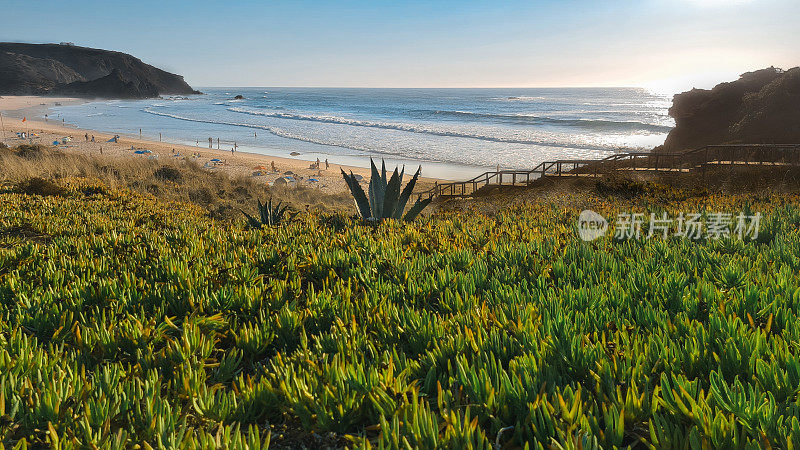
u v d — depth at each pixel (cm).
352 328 274
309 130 7581
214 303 344
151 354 256
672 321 287
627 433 182
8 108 14012
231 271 423
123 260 492
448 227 681
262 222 848
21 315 309
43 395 202
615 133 6500
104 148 5025
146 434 187
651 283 340
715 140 3212
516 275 410
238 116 11000
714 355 212
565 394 191
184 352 260
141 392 210
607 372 206
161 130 7912
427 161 4566
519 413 190
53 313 314
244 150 5622
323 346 264
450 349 246
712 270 392
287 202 1827
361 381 211
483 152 4972
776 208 760
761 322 275
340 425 200
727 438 161
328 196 2356
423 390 218
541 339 245
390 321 295
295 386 212
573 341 231
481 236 590
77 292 351
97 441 177
